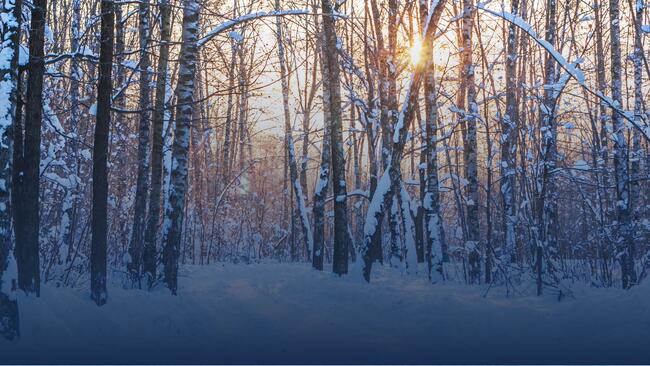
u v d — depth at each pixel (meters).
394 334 9.97
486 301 12.38
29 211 9.30
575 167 14.33
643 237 15.88
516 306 11.91
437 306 11.85
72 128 16.17
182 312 10.91
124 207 19.23
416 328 10.42
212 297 12.55
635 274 13.77
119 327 9.50
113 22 11.29
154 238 13.43
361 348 8.76
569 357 7.93
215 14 13.14
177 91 13.09
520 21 13.26
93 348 8.27
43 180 14.99
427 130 16.55
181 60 12.51
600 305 11.04
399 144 15.23
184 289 13.36
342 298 12.99
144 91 15.27
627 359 7.70
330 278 14.61
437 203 16.09
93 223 10.43
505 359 7.88
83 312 9.60
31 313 8.68
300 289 13.67
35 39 9.70
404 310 11.75
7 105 8.12
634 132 16.80
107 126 10.88
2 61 8.15
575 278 16.36
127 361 7.64
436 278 15.48
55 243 14.05
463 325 10.50
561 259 17.03
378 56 21.44
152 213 13.53
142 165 15.41
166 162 19.70
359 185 28.41
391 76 19.56
